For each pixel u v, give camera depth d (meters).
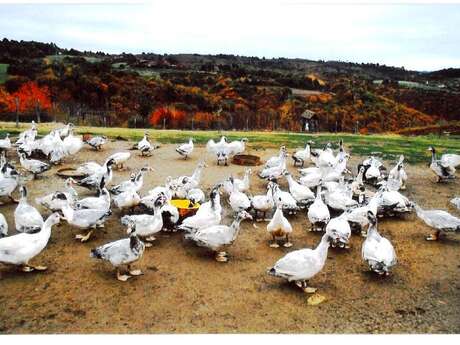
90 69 51.38
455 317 8.60
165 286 9.44
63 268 10.05
